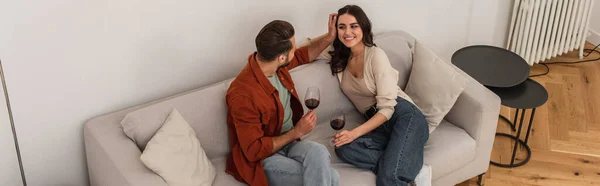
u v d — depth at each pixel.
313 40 3.30
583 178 3.70
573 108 4.27
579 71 4.65
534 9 4.28
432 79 3.33
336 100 3.38
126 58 3.00
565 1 4.32
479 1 4.21
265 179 2.92
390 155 3.06
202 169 2.88
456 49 4.38
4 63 2.69
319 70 3.32
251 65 2.91
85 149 3.10
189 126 2.95
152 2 2.92
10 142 2.89
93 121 2.98
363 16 3.10
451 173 3.32
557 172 3.74
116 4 2.83
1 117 2.80
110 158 2.80
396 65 3.50
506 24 4.52
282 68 3.06
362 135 3.21
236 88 2.90
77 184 3.23
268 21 3.35
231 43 3.29
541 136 4.02
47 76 2.82
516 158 3.84
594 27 4.88
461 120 3.37
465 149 3.28
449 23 4.18
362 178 3.04
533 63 4.73
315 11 3.50
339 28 3.13
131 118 2.89
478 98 3.26
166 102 3.00
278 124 3.03
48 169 3.07
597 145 3.96
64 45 2.79
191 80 3.28
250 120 2.88
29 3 2.62
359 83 3.23
